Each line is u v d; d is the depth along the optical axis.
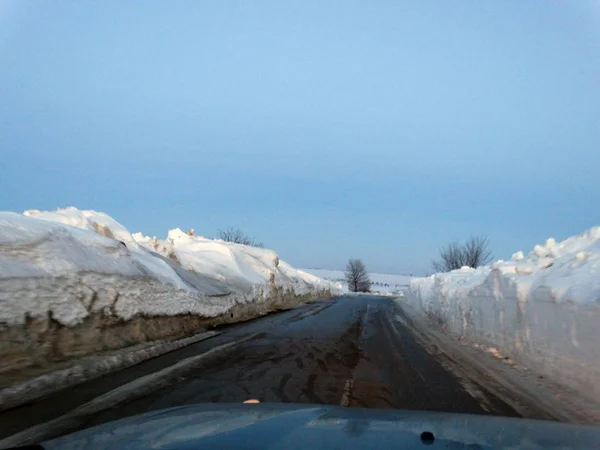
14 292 7.52
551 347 8.84
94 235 11.56
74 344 8.81
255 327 17.16
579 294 8.02
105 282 10.15
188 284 16.67
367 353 11.79
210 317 16.66
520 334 10.66
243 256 29.39
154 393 6.95
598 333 7.12
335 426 2.91
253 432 2.72
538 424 3.24
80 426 5.33
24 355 7.52
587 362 7.42
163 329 12.64
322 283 54.75
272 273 29.78
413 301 35.72
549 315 9.06
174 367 9.02
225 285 21.70
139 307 11.33
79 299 9.12
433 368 9.96
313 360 10.40
